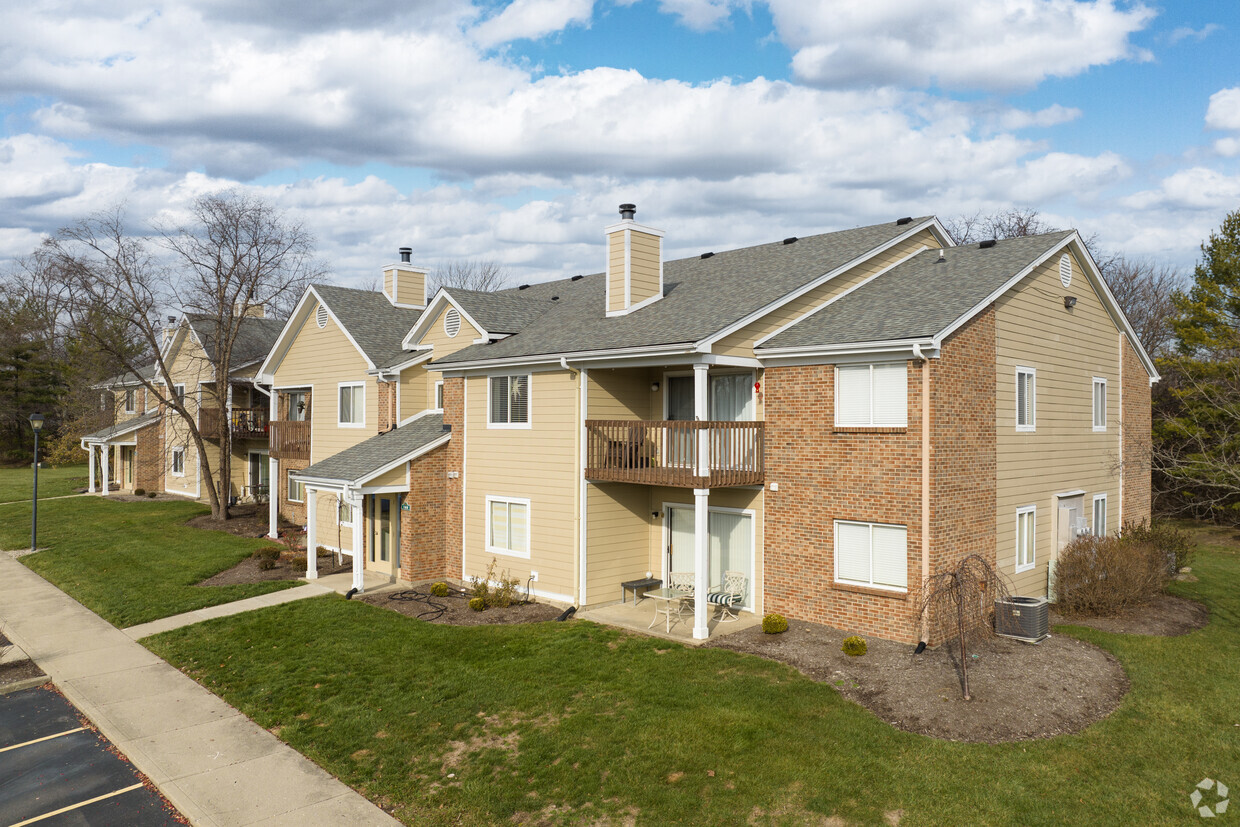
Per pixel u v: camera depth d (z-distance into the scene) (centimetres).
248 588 1984
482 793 962
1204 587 2025
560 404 1784
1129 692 1240
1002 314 1606
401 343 2559
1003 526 1612
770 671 1295
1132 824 882
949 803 915
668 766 1004
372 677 1355
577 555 1739
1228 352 3008
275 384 2961
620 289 1922
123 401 4569
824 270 1750
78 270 2798
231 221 3000
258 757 1086
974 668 1291
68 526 2959
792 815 895
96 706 1274
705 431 1511
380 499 2214
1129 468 2227
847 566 1512
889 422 1448
